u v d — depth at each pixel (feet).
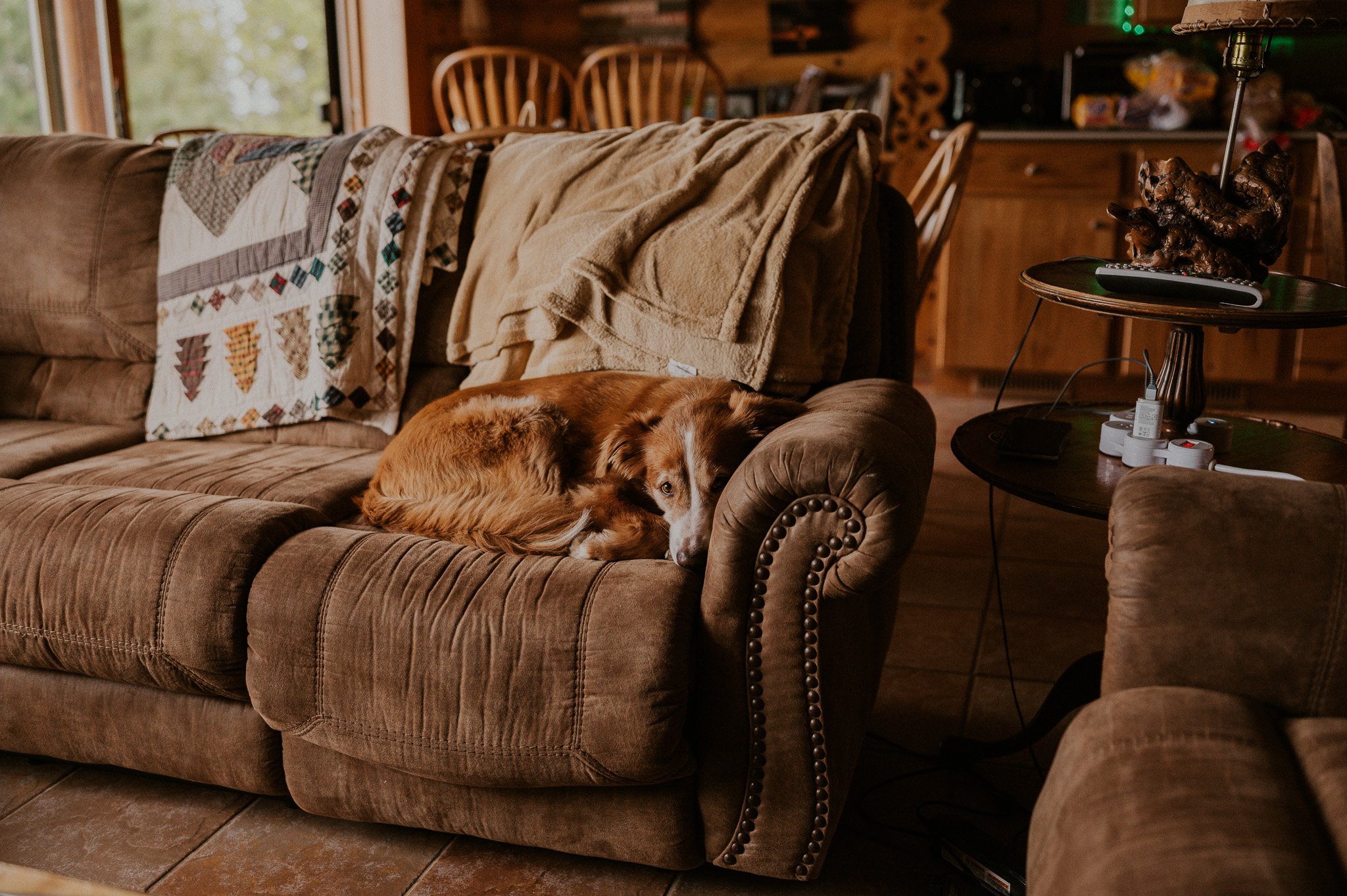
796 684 4.82
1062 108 14.98
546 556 5.30
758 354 6.11
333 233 7.54
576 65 16.78
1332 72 14.43
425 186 7.61
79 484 6.65
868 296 6.81
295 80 14.47
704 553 5.09
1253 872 2.83
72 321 8.28
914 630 8.03
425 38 15.56
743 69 16.35
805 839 5.02
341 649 5.09
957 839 5.19
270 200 7.78
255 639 5.26
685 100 16.42
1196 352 5.57
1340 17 5.04
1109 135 13.23
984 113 14.79
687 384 6.00
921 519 4.67
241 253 7.78
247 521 5.56
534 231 7.17
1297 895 2.75
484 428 6.02
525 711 4.81
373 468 6.91
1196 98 13.41
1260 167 5.42
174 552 5.46
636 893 5.22
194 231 7.98
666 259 6.41
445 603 4.98
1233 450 5.76
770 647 4.80
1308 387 13.89
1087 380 14.37
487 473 5.96
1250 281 5.24
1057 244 13.89
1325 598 3.65
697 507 5.29
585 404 6.22
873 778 6.16
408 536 5.57
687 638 4.78
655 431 5.68
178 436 7.84
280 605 5.21
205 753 5.72
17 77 12.59
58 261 8.25
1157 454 5.41
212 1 13.37
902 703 6.98
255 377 7.70
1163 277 5.33
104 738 5.90
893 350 7.19
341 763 5.47
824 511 4.58
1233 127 5.50
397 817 5.48
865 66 15.87
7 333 8.52
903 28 14.69
